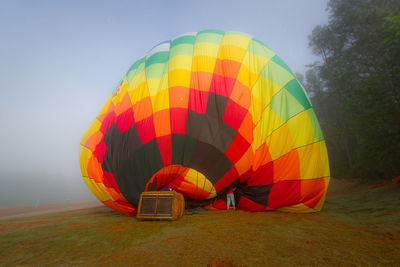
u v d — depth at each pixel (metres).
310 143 7.86
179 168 7.79
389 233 4.41
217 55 9.15
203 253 3.56
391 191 9.57
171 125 7.85
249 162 8.05
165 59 9.41
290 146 7.82
